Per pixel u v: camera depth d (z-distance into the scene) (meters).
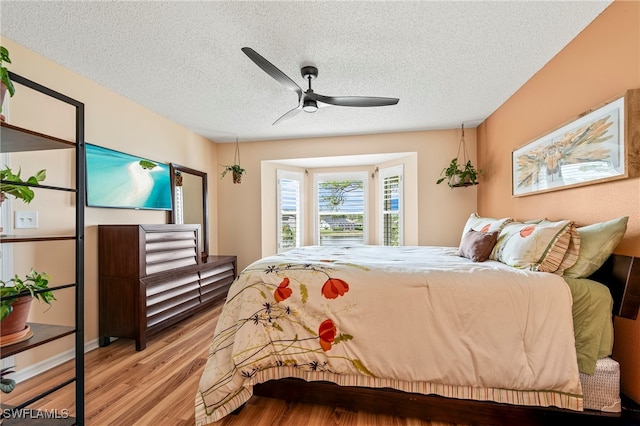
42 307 2.05
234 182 4.07
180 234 2.87
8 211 1.86
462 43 1.99
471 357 1.41
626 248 1.53
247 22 1.76
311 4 1.62
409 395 1.48
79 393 1.43
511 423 1.39
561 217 2.08
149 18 1.72
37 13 1.67
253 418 1.54
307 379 1.58
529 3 1.63
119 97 2.73
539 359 1.36
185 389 1.79
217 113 3.22
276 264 1.81
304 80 2.47
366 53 2.09
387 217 4.52
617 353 1.57
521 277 1.49
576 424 1.34
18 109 1.95
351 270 1.67
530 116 2.48
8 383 1.30
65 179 2.21
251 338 1.57
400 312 1.50
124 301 2.37
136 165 2.90
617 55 1.60
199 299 3.09
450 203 3.81
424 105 3.03
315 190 4.94
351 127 3.73
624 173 1.51
